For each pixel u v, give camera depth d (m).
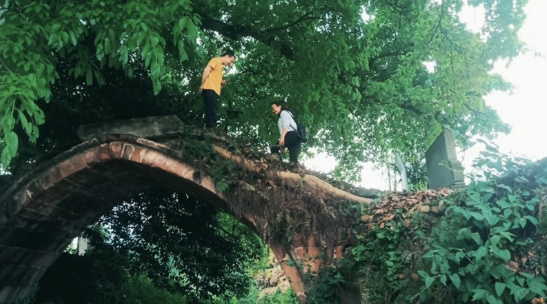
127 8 6.99
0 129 6.66
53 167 9.01
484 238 5.50
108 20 7.16
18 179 9.14
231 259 13.51
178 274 13.77
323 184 7.80
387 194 7.61
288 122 8.53
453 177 7.91
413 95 14.17
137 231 13.02
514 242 5.36
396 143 15.98
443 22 12.46
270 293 23.42
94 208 10.65
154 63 6.83
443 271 5.18
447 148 8.30
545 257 5.09
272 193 7.74
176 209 12.88
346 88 11.99
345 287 6.95
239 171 7.92
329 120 12.68
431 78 14.27
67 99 10.37
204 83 8.94
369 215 7.27
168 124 8.46
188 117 11.96
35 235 10.15
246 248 14.17
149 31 6.90
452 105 14.45
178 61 12.20
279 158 8.34
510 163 5.77
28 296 10.96
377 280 6.43
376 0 12.25
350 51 11.56
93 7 7.02
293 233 7.50
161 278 13.51
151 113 11.33
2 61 6.66
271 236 7.66
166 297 15.36
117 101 10.88
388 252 6.45
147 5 7.19
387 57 15.48
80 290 12.38
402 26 13.76
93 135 8.79
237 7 11.73
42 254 10.84
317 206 7.59
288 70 12.77
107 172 9.27
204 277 13.25
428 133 15.78
